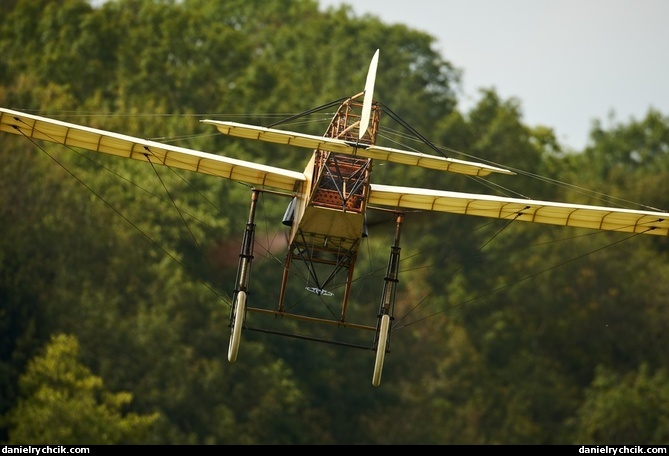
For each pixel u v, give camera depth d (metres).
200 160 82.19
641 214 81.62
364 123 67.19
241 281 78.00
